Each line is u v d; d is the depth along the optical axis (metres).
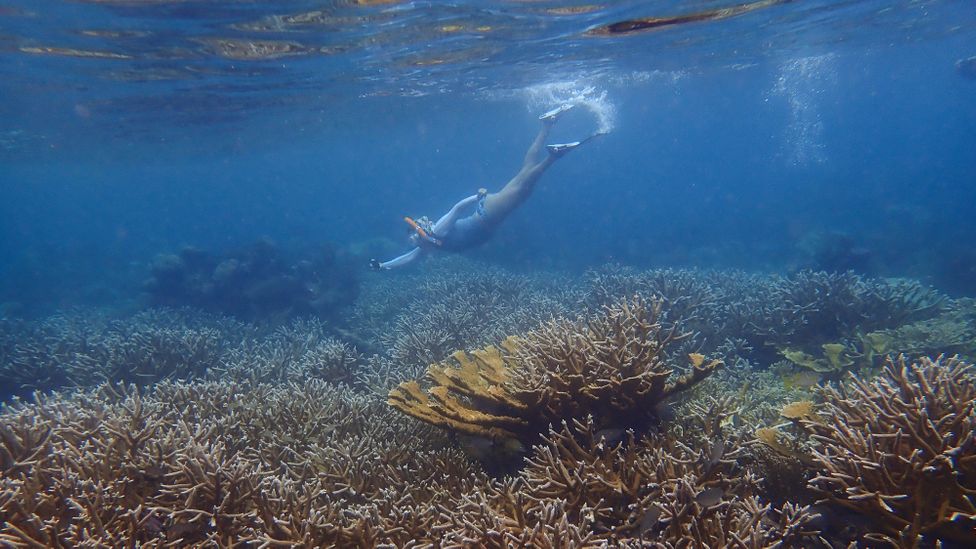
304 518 3.86
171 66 14.98
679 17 15.30
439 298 14.14
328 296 17.69
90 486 3.99
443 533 3.69
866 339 7.94
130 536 3.62
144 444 4.64
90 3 9.99
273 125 29.98
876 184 62.69
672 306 9.51
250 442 5.53
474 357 6.21
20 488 3.89
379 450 5.15
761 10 15.84
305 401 6.28
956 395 3.71
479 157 135.50
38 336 13.55
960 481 3.19
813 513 3.67
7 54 12.93
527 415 4.46
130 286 29.27
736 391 6.47
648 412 4.52
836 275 10.51
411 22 12.93
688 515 3.41
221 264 17.77
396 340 10.66
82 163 40.97
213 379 8.21
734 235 37.56
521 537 3.23
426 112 33.91
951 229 28.97
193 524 3.76
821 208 44.62
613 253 31.56
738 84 37.62
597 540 3.22
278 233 55.81
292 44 13.86
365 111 29.27
